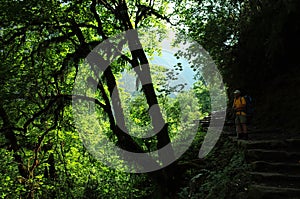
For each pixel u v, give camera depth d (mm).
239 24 14094
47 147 15875
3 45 12539
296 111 10633
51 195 15422
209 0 15547
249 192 6434
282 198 5996
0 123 13430
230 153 10148
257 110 12891
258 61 13211
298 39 11258
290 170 7102
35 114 12711
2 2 11297
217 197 7301
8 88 11781
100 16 15523
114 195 17016
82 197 17094
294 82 11453
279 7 10938
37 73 12430
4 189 13922
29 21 12172
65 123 14219
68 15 13469
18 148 13930
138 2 15414
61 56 14711
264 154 7898
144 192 15406
